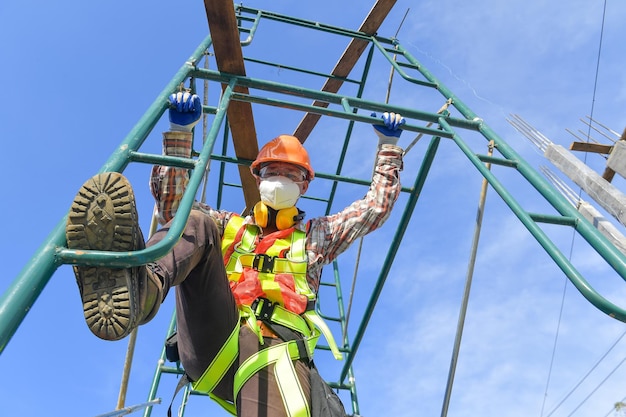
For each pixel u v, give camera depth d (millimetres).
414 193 3811
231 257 2512
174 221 1551
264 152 2732
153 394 4035
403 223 3867
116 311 1431
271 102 3010
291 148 2723
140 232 1539
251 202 4504
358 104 3271
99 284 1439
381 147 2998
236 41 3160
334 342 2287
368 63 4785
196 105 2570
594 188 4301
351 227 2713
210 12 3023
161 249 1437
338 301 5266
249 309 2318
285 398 2084
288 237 2578
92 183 1429
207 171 4539
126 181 1447
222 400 2424
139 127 2201
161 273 1715
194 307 2113
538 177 2701
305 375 2275
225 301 2154
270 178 2635
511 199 2385
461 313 3564
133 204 1443
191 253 1887
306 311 2410
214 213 2648
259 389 2154
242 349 2283
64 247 1454
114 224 1431
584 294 1812
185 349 2287
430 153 3672
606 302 1759
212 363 2229
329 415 2105
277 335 2324
